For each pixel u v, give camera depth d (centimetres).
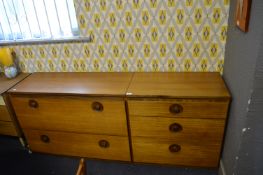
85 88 181
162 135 178
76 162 208
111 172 195
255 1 112
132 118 175
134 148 190
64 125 193
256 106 121
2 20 206
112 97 169
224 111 160
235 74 148
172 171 191
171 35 184
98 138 193
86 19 191
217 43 181
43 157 216
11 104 203
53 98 182
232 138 152
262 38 106
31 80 207
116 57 202
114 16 186
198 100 159
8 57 215
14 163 212
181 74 192
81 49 205
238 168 142
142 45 193
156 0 175
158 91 167
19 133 218
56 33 203
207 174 187
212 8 170
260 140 130
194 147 179
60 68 218
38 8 195
